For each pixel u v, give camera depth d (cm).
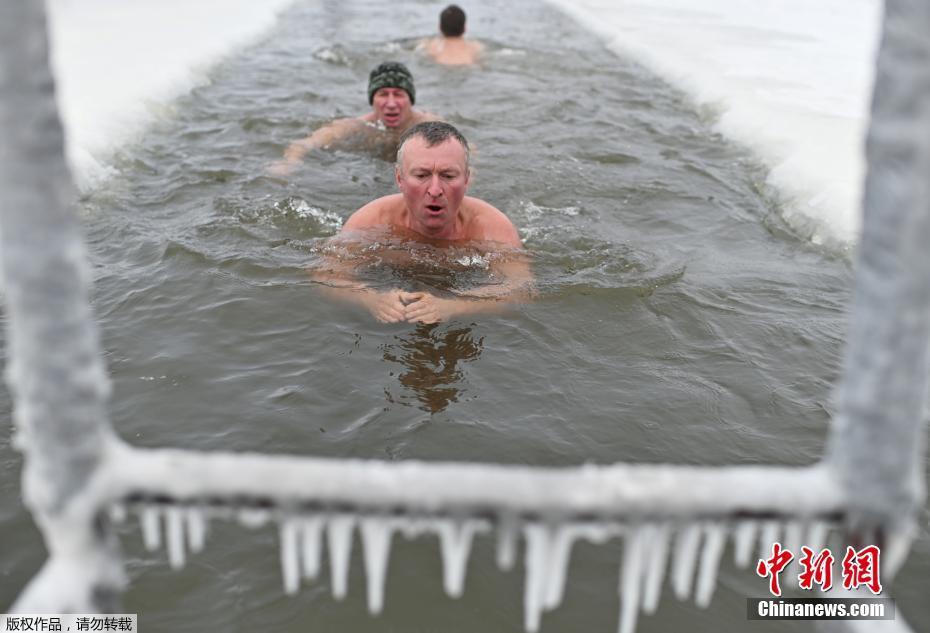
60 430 81
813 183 457
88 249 360
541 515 84
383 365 273
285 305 308
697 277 352
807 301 338
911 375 78
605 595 189
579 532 87
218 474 84
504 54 836
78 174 432
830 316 326
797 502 84
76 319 79
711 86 671
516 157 504
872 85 72
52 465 83
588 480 85
